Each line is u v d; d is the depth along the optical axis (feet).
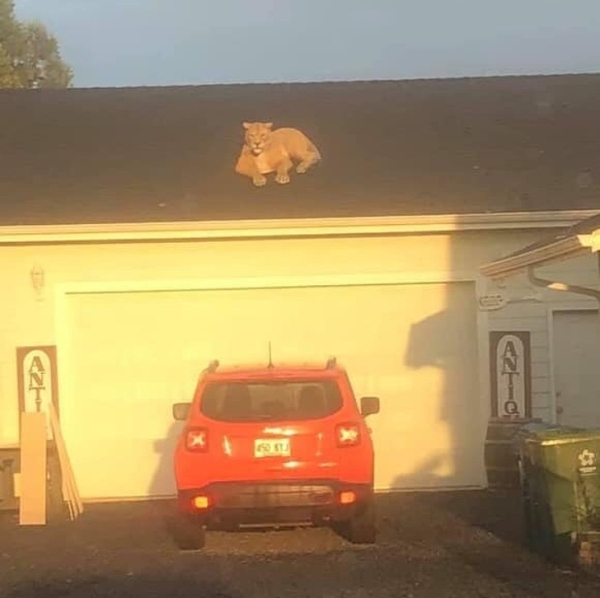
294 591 33.40
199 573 36.19
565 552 35.70
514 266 42.55
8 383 52.90
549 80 69.46
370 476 38.58
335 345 53.72
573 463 35.68
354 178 57.77
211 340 53.57
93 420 53.26
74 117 64.90
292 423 38.04
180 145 61.87
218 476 37.91
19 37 139.54
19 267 52.95
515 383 53.47
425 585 33.68
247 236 52.80
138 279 53.21
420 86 68.74
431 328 53.83
